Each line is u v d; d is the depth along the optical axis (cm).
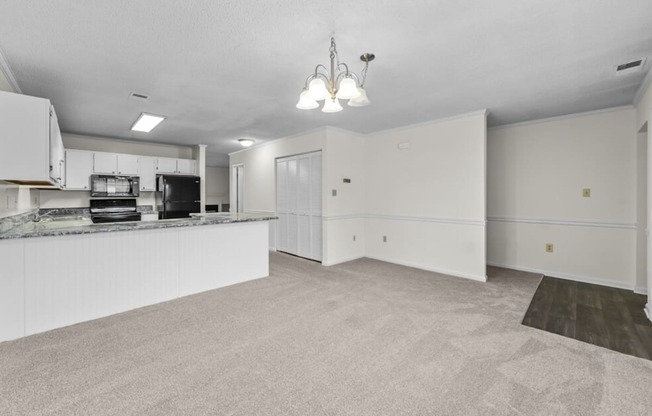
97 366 195
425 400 164
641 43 222
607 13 186
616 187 375
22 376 184
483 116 389
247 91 322
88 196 557
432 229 452
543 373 190
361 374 188
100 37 212
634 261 365
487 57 245
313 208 523
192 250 342
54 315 254
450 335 241
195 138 575
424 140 459
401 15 188
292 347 221
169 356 208
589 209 394
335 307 301
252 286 372
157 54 238
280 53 238
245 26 200
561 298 332
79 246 268
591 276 393
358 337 237
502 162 464
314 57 245
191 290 341
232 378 183
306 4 176
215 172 1068
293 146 551
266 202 632
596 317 280
